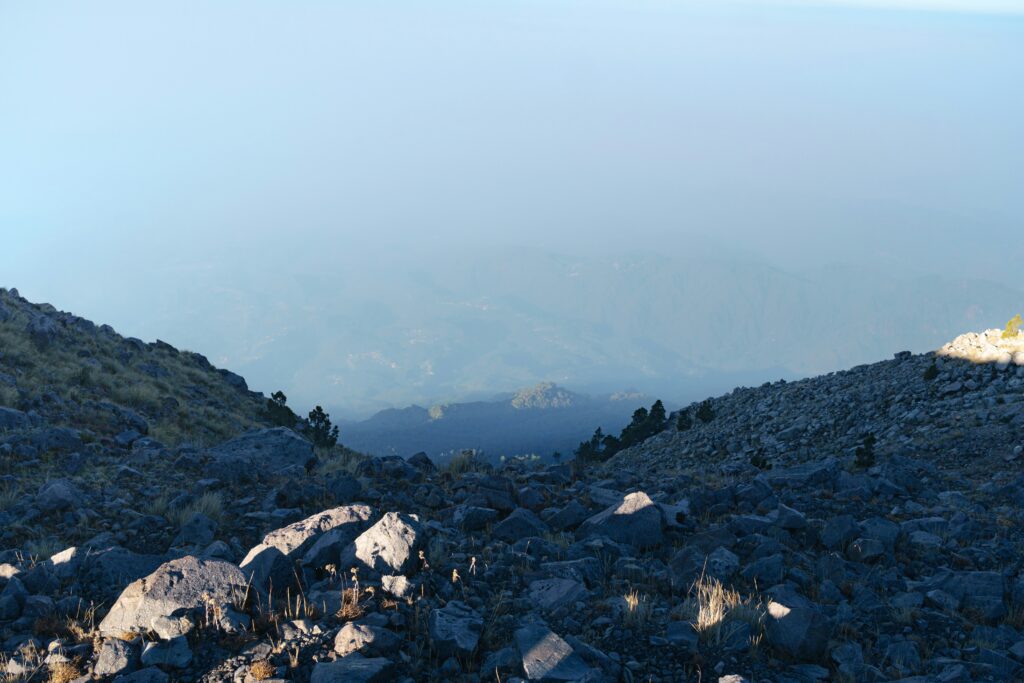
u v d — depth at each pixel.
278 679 6.88
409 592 8.69
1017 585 10.30
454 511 13.26
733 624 8.23
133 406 25.44
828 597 9.77
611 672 7.24
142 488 14.16
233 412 32.91
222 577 8.36
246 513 13.12
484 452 19.16
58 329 30.16
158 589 8.13
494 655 7.41
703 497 14.54
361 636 7.47
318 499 14.02
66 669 7.23
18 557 10.34
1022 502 16.64
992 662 8.13
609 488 16.91
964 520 13.77
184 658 7.26
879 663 8.07
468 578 9.56
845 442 39.12
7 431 16.69
